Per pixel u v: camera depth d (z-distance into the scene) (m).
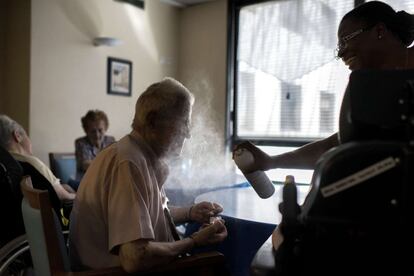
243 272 1.18
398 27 1.03
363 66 1.06
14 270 1.45
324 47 3.81
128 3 4.14
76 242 1.08
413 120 0.52
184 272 1.05
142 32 4.32
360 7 1.06
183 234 1.55
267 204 1.45
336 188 0.56
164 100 1.08
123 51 4.12
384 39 1.03
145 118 1.09
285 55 4.07
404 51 1.06
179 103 1.10
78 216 1.08
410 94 0.53
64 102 3.61
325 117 3.82
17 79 3.48
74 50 3.68
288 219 0.60
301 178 1.50
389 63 1.04
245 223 1.18
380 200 0.54
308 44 3.91
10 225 1.50
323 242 0.58
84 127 3.30
